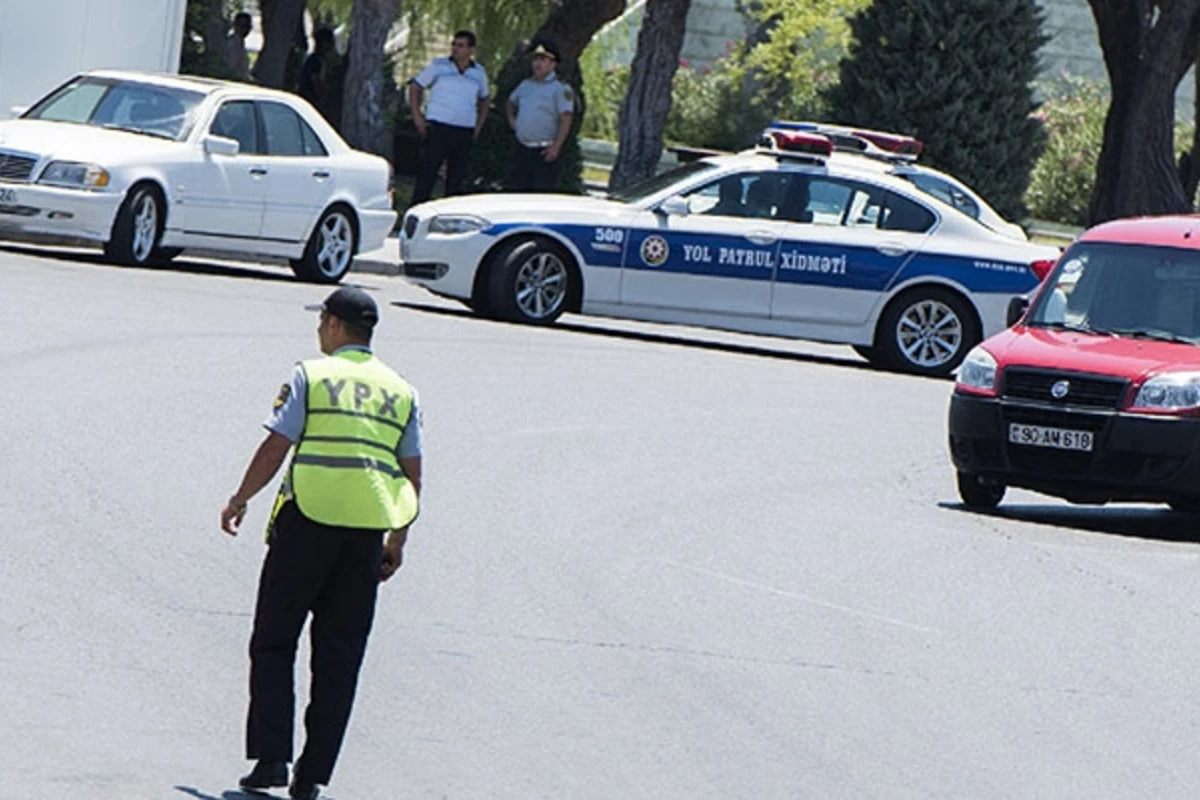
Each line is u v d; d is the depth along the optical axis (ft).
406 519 64.18
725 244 184.96
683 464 126.31
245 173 188.75
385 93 331.36
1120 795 70.69
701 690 78.89
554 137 231.71
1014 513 130.72
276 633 63.16
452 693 75.25
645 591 93.66
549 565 96.58
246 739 62.85
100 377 127.95
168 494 100.83
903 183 189.06
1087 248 136.56
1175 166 286.87
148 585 84.69
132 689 71.20
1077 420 123.75
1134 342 129.49
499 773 66.74
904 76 299.58
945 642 90.53
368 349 65.67
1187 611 102.01
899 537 112.98
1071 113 382.63
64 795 59.67
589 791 65.67
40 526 91.56
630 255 183.93
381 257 221.25
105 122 188.55
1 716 66.44
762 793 67.15
